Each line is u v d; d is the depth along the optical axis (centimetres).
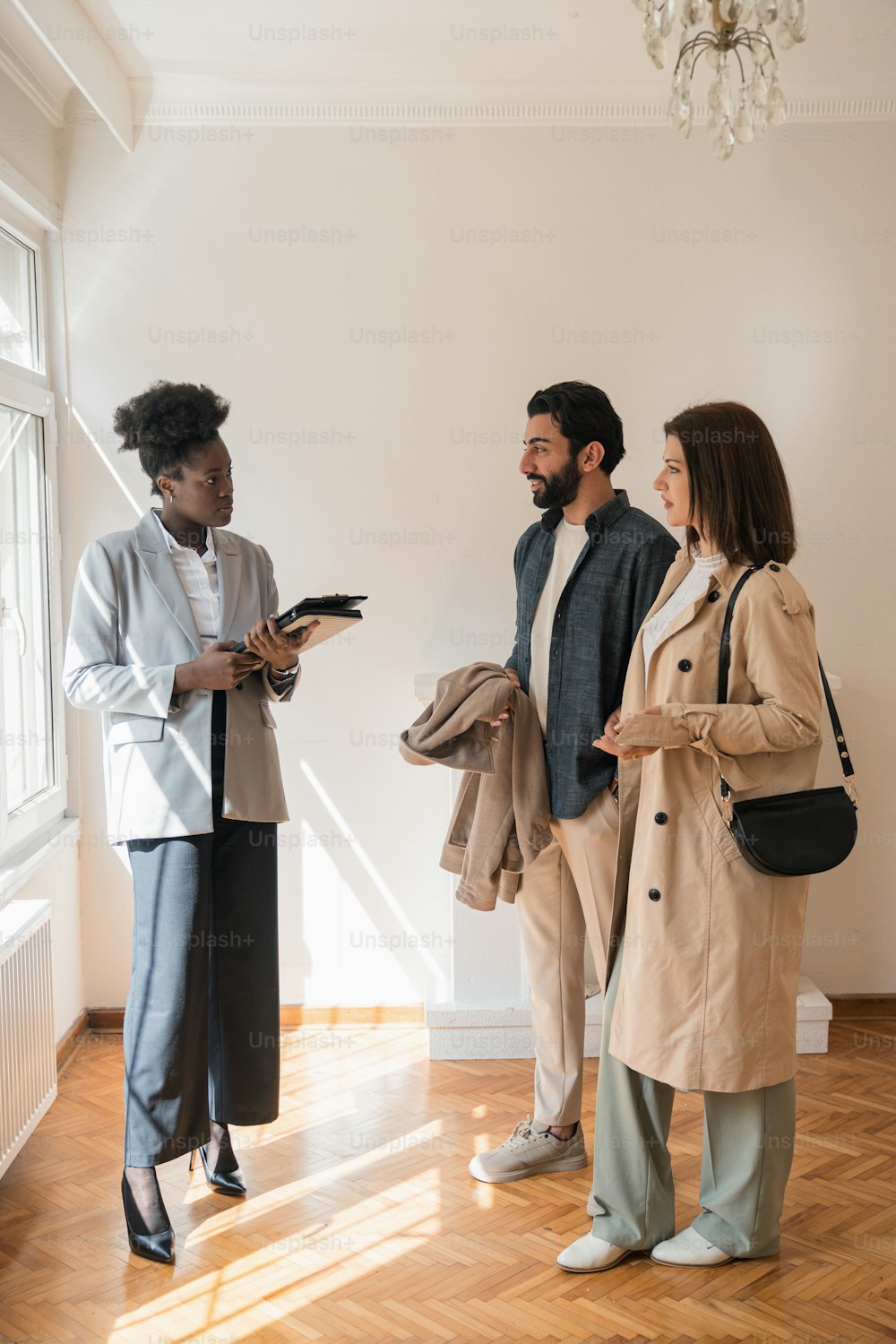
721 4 189
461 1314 217
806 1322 213
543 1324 213
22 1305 221
